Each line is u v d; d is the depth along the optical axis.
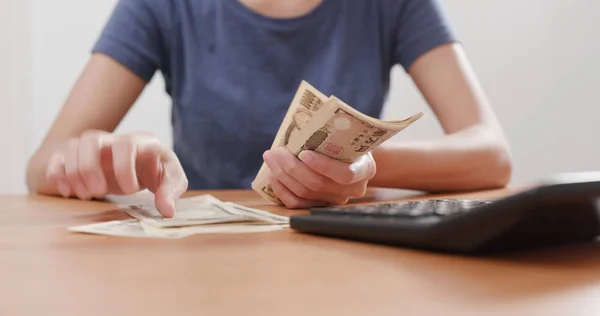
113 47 1.28
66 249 0.42
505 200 0.34
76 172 0.80
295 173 0.74
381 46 1.40
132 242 0.45
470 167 1.01
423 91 1.37
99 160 0.75
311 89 0.68
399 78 2.27
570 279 0.31
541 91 2.25
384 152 0.94
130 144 0.70
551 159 2.26
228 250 0.41
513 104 2.26
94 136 0.77
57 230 0.53
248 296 0.27
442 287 0.29
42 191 0.97
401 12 1.39
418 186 0.98
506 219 0.35
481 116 1.22
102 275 0.33
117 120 1.27
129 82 1.29
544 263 0.35
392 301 0.26
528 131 2.26
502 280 0.31
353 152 0.72
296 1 1.35
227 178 1.35
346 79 1.36
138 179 0.77
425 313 0.24
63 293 0.28
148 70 1.34
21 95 2.03
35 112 2.06
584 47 2.22
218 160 1.35
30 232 0.51
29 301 0.27
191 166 1.40
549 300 0.26
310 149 0.73
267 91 1.33
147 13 1.34
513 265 0.35
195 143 1.36
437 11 1.38
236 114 1.31
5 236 0.49
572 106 2.25
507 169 1.08
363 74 1.37
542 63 2.24
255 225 0.55
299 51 1.36
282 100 1.33
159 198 0.65
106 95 1.24
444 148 1.01
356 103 1.35
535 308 0.25
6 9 1.99
